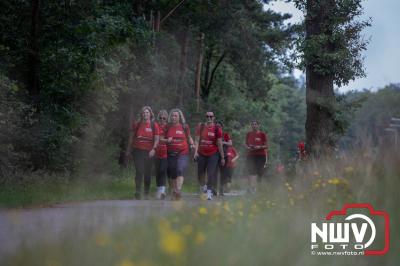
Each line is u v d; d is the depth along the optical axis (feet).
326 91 139.03
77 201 80.84
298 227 30.12
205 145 90.07
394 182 41.27
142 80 181.47
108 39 116.78
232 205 43.42
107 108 148.46
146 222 30.68
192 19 226.99
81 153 131.95
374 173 44.68
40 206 70.85
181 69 233.96
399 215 33.50
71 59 114.52
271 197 47.88
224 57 290.97
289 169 58.85
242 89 290.97
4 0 113.91
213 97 312.91
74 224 29.50
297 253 25.52
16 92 111.14
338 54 135.23
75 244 25.94
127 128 188.96
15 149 109.40
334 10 138.62
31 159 112.37
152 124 92.38
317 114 137.59
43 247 25.40
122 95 185.26
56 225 33.86
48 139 112.27
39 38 116.67
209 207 38.78
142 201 83.20
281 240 26.99
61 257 24.62
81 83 117.91
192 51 260.83
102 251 24.95
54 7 116.16
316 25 141.28
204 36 254.68
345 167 50.37
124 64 167.84
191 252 23.73
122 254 24.62
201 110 263.90
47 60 115.44
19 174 97.25
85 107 138.00
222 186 114.83
